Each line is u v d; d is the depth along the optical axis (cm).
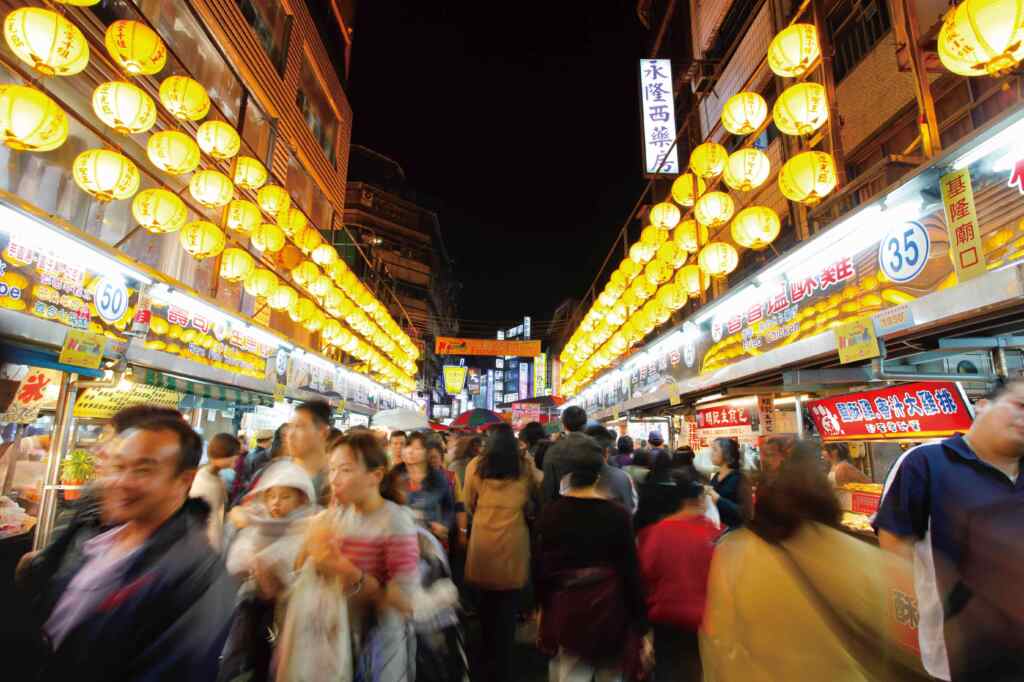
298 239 1140
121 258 576
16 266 475
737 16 1320
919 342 398
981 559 204
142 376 684
